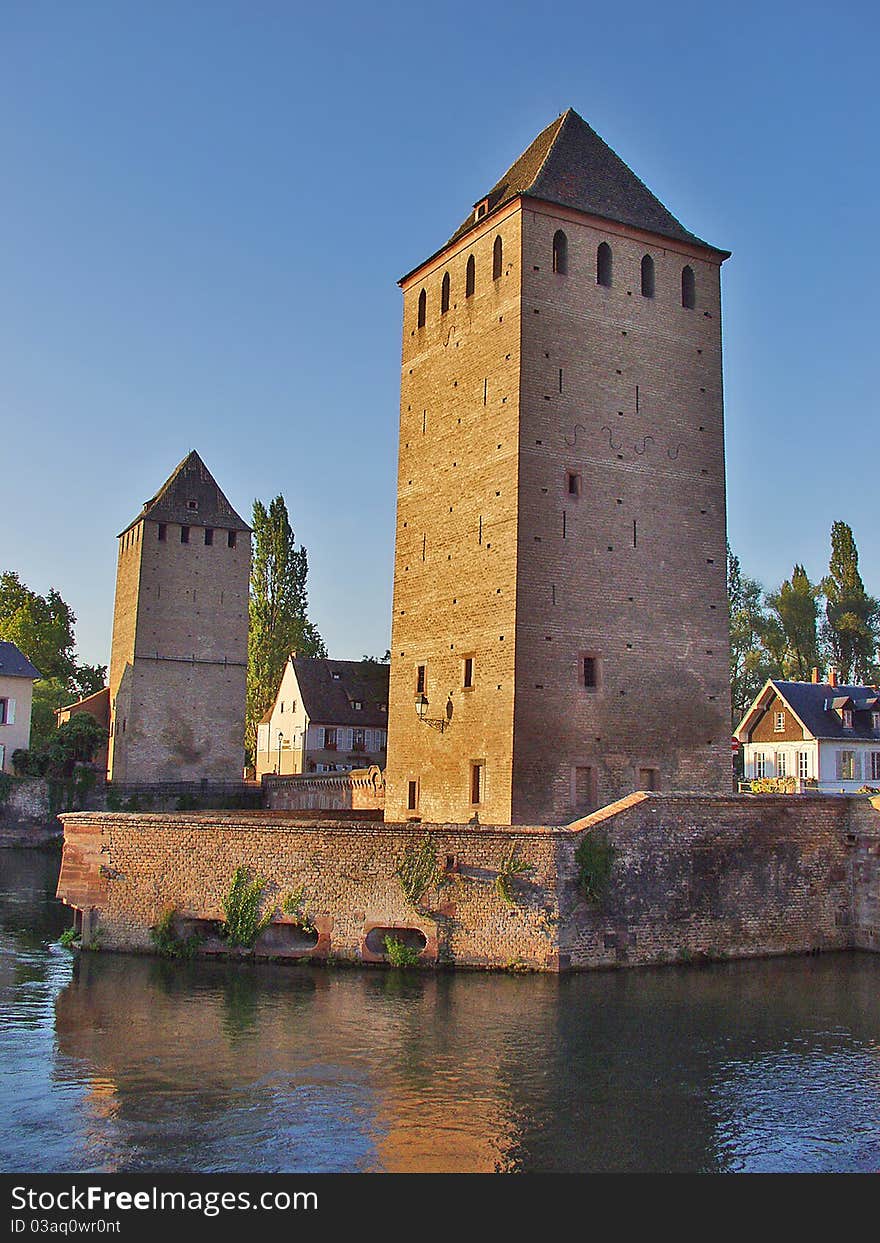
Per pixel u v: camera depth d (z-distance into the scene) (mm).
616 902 30391
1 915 40406
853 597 89438
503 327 40250
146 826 32562
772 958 32438
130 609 79812
